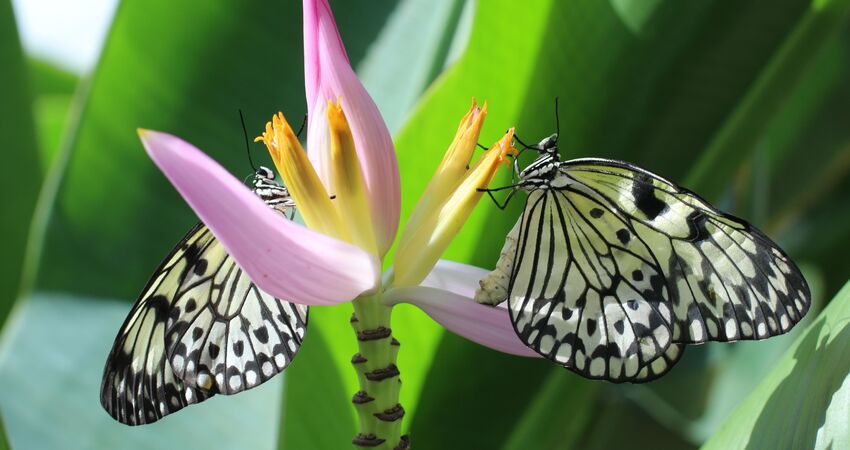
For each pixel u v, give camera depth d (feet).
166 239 2.10
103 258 2.10
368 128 1.55
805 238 2.77
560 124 1.88
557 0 1.80
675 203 1.57
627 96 1.90
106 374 1.59
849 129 2.70
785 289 1.54
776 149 2.74
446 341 1.88
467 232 1.86
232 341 1.62
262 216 1.47
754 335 1.57
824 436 1.48
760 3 1.89
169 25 2.08
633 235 1.59
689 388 2.77
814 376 1.53
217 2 2.08
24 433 1.98
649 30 1.88
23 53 2.27
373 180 1.56
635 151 1.92
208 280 1.61
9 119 2.28
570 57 1.85
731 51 1.90
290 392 1.84
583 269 1.60
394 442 1.57
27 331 2.06
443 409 1.92
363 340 1.56
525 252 1.58
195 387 1.62
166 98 2.09
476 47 1.82
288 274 1.49
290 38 2.10
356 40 2.17
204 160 1.44
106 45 2.08
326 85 1.56
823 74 2.67
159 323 1.61
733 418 1.62
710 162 1.94
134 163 2.10
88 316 2.07
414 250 1.57
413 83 2.12
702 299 1.58
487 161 1.57
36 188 2.33
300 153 1.52
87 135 2.10
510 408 1.91
